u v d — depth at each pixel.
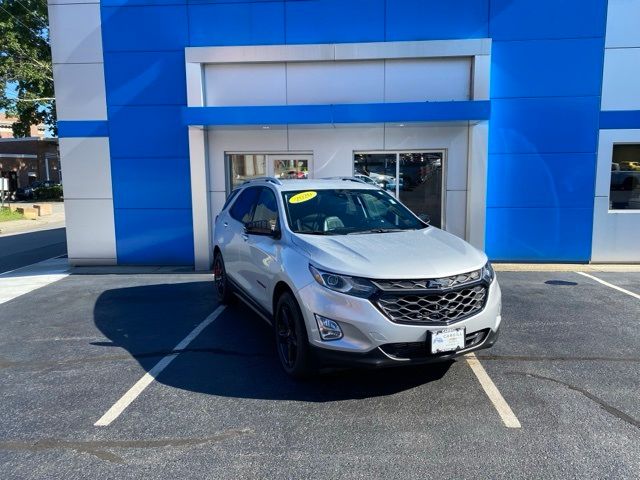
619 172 9.59
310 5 9.32
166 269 9.88
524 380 4.42
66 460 3.28
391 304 3.82
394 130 9.65
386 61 9.43
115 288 8.34
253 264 5.43
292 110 8.83
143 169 9.92
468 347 4.01
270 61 9.46
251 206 6.20
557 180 9.52
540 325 5.95
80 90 9.77
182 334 5.87
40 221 24.12
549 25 9.16
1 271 10.39
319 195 5.49
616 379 4.43
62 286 8.56
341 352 3.87
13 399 4.20
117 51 9.63
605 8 9.07
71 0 9.54
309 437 3.52
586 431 3.56
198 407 4.00
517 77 9.31
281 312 4.62
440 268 3.99
